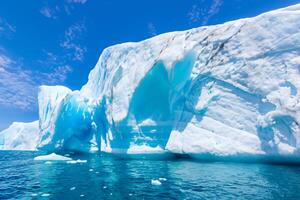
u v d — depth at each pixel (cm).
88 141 2141
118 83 1588
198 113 1198
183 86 1320
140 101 1452
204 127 1147
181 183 677
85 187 675
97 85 2148
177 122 1292
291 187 580
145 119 1429
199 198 521
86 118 2219
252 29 1102
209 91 1183
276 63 994
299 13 982
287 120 883
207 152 1086
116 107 1513
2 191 659
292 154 859
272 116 914
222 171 841
